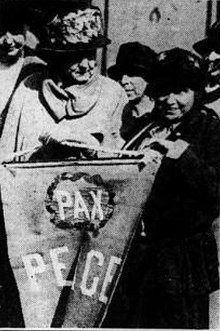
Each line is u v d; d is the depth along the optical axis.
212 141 3.69
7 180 3.70
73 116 3.71
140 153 3.69
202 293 3.67
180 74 3.70
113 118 3.71
